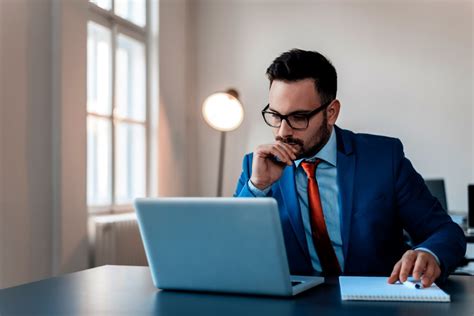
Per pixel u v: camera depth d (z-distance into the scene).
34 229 2.89
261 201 1.15
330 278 1.45
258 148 1.64
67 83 3.09
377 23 4.65
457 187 4.46
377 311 1.05
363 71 4.67
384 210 1.72
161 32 4.35
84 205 3.22
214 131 4.96
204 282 1.24
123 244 3.47
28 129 2.86
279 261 1.16
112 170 3.79
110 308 1.11
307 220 1.77
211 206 1.20
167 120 4.44
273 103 1.64
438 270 1.28
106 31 3.79
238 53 4.93
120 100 4.04
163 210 1.25
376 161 1.77
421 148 4.55
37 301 1.17
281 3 4.84
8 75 2.72
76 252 3.15
